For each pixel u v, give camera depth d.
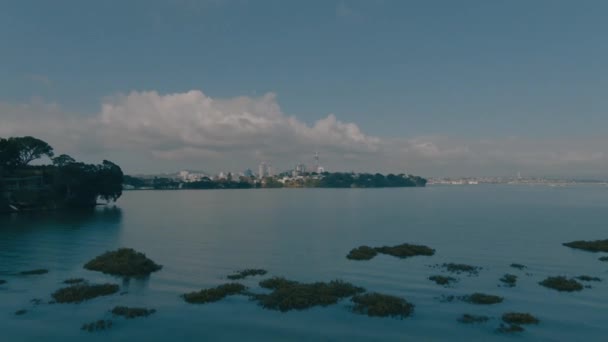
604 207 160.62
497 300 34.03
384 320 29.77
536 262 50.50
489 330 28.00
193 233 79.50
